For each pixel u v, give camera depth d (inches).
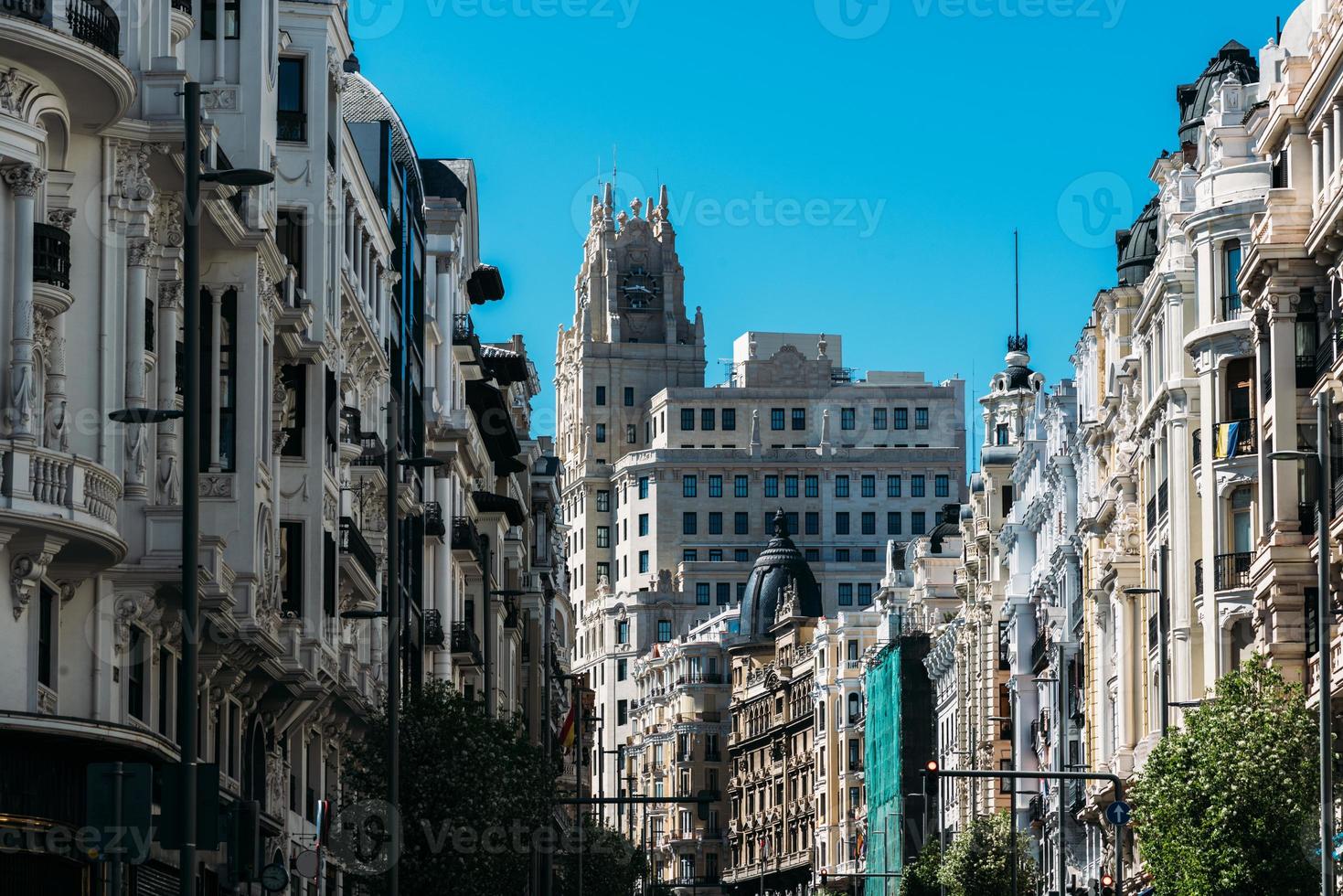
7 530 1784.0
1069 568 5541.3
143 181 1993.1
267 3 2432.3
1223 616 3627.0
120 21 2033.7
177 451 2169.0
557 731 7327.8
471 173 4768.7
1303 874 2691.9
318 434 2721.5
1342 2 2952.8
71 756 1904.5
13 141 1807.3
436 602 4168.3
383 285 3526.1
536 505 6806.1
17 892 1856.5
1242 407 3663.9
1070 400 5762.8
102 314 1945.1
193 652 1466.5
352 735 3294.8
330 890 3159.5
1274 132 3218.5
